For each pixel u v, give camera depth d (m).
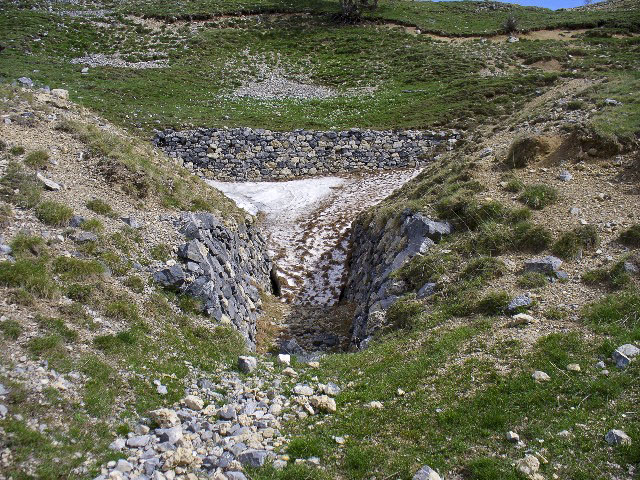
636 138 15.72
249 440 7.80
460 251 13.67
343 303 20.44
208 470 7.10
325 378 10.42
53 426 6.96
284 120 39.31
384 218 19.69
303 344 17.14
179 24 65.75
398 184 31.36
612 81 24.02
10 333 8.16
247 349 12.01
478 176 16.89
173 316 11.48
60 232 11.47
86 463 6.67
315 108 42.97
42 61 48.19
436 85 46.09
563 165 15.96
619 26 57.88
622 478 6.36
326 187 32.41
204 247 14.17
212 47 59.00
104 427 7.42
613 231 12.37
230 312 14.20
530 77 43.56
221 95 45.94
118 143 16.47
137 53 55.34
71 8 67.31
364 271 19.42
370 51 58.03
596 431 7.13
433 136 35.25
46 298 9.45
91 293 10.20
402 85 47.69
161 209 15.11
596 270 11.12
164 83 46.72
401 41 60.44
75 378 8.02
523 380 8.41
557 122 18.98
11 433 6.50
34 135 14.96
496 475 6.59
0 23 56.84
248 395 9.41
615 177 14.59
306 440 7.80
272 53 58.75
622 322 9.39
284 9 72.31
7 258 9.87
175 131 35.44
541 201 14.20
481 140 21.95
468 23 66.12
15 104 16.34
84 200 13.17
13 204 11.64
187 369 9.85
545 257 12.07
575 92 24.39
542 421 7.51
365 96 45.53
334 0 77.69
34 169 13.23
